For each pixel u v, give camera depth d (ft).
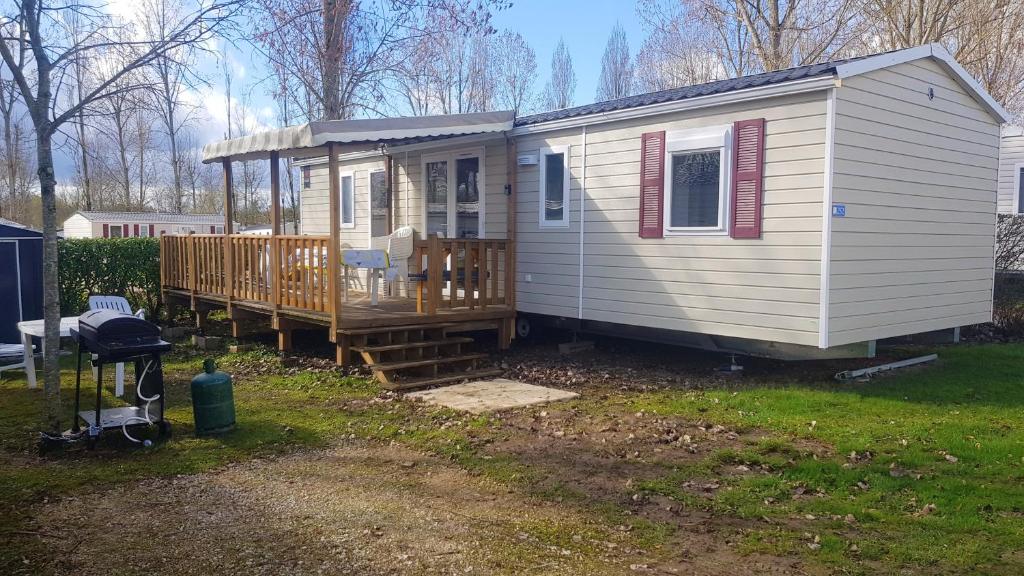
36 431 20.97
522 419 22.22
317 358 31.78
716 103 26.22
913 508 15.08
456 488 16.55
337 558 12.94
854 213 24.90
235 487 16.60
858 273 25.31
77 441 19.34
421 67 52.29
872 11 53.62
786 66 59.06
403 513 15.05
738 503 15.46
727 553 13.20
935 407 22.90
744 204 25.95
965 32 52.21
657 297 28.99
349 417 22.66
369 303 34.32
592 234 31.40
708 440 19.84
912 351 32.30
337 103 49.26
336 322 27.66
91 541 13.58
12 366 26.89
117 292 45.34
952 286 30.81
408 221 40.57
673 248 28.30
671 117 28.07
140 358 20.40
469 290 32.01
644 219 29.25
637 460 18.22
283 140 29.07
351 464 18.29
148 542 13.56
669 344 33.24
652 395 25.45
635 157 29.45
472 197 36.94
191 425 21.76
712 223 27.12
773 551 13.23
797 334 24.79
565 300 32.76
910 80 27.20
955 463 17.60
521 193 34.40
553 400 24.66
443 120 31.01
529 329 36.35
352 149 35.01
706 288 27.32
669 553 13.21
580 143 31.65
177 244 42.32
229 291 35.55
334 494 16.16
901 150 26.99
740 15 61.67
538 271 33.91
